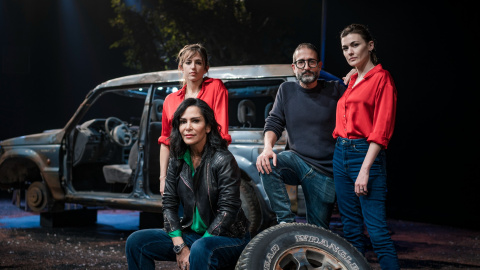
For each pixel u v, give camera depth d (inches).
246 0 457.4
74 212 232.2
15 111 600.1
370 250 182.5
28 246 181.3
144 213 219.5
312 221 121.1
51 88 616.1
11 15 579.2
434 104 317.7
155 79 194.7
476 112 302.2
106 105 611.2
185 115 93.5
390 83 104.7
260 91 190.9
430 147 326.0
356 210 112.3
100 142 225.9
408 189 341.7
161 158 123.5
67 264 155.2
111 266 153.6
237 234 94.3
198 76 118.2
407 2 313.6
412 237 222.8
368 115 106.3
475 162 306.2
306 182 118.0
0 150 235.1
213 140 95.0
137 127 246.7
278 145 166.7
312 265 96.0
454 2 299.9
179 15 442.3
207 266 87.2
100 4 613.9
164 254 97.0
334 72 328.5
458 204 315.6
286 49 474.0
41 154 218.8
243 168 169.5
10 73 585.6
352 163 108.0
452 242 211.0
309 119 117.0
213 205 95.2
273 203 115.2
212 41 460.4
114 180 213.8
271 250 89.5
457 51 303.6
